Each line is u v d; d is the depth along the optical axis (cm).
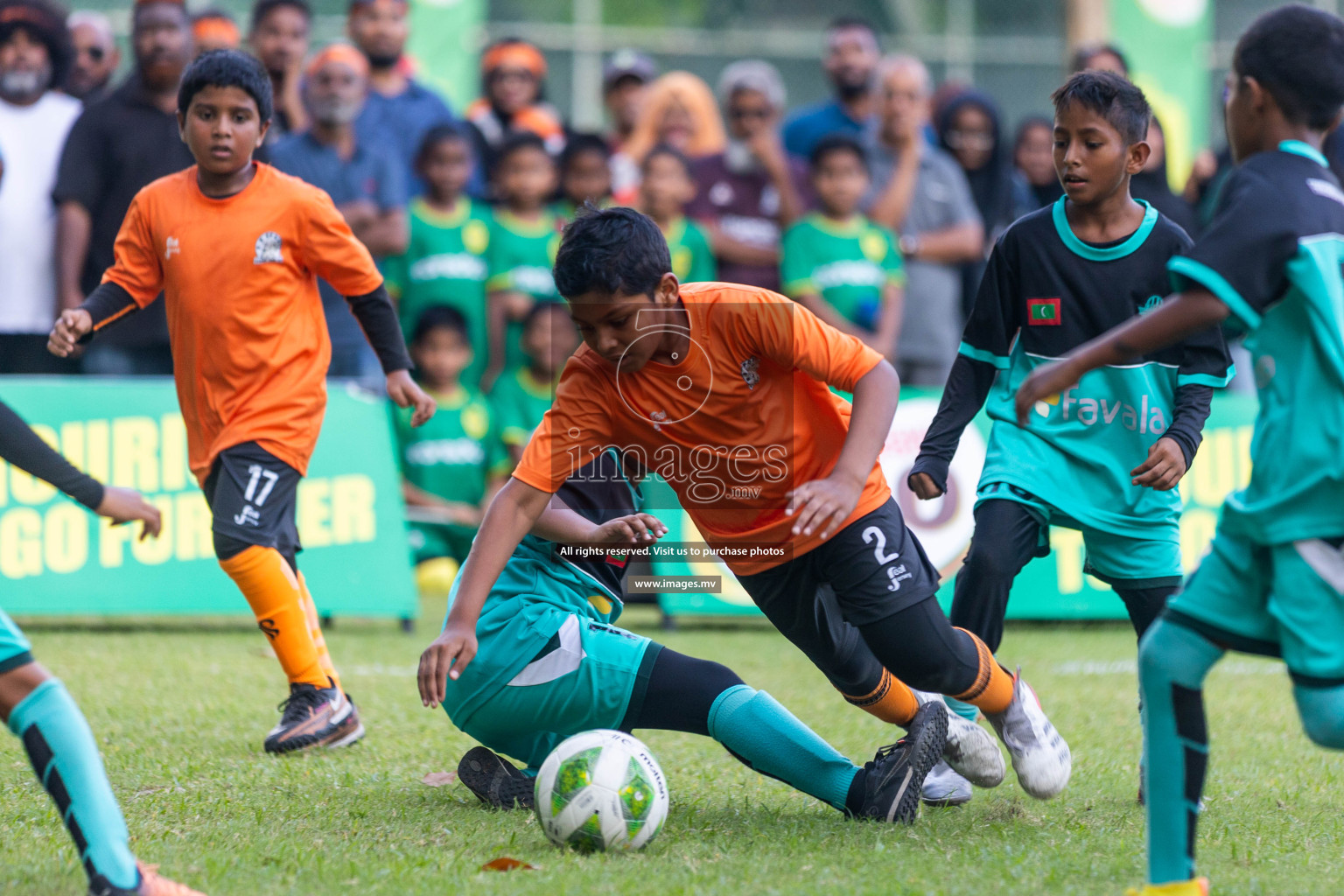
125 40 4147
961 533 2761
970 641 1182
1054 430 1345
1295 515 880
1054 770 1204
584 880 969
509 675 1197
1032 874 1000
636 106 3709
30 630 2498
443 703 1244
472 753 1252
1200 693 917
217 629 2594
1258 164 918
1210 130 5022
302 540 2578
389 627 2703
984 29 5159
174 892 883
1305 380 890
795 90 5219
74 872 978
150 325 2658
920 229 3275
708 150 3600
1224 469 2819
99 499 1262
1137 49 4391
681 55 5134
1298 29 924
